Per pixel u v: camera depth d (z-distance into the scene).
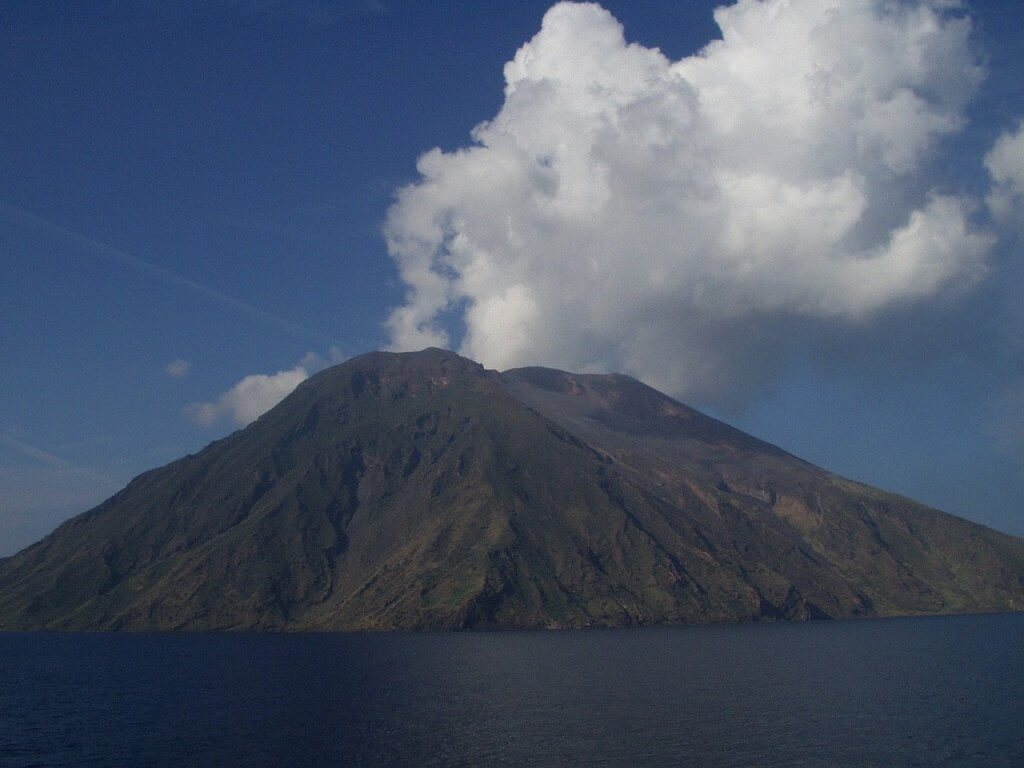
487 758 100.69
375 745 108.19
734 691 153.75
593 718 125.56
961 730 116.19
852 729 116.81
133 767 99.69
